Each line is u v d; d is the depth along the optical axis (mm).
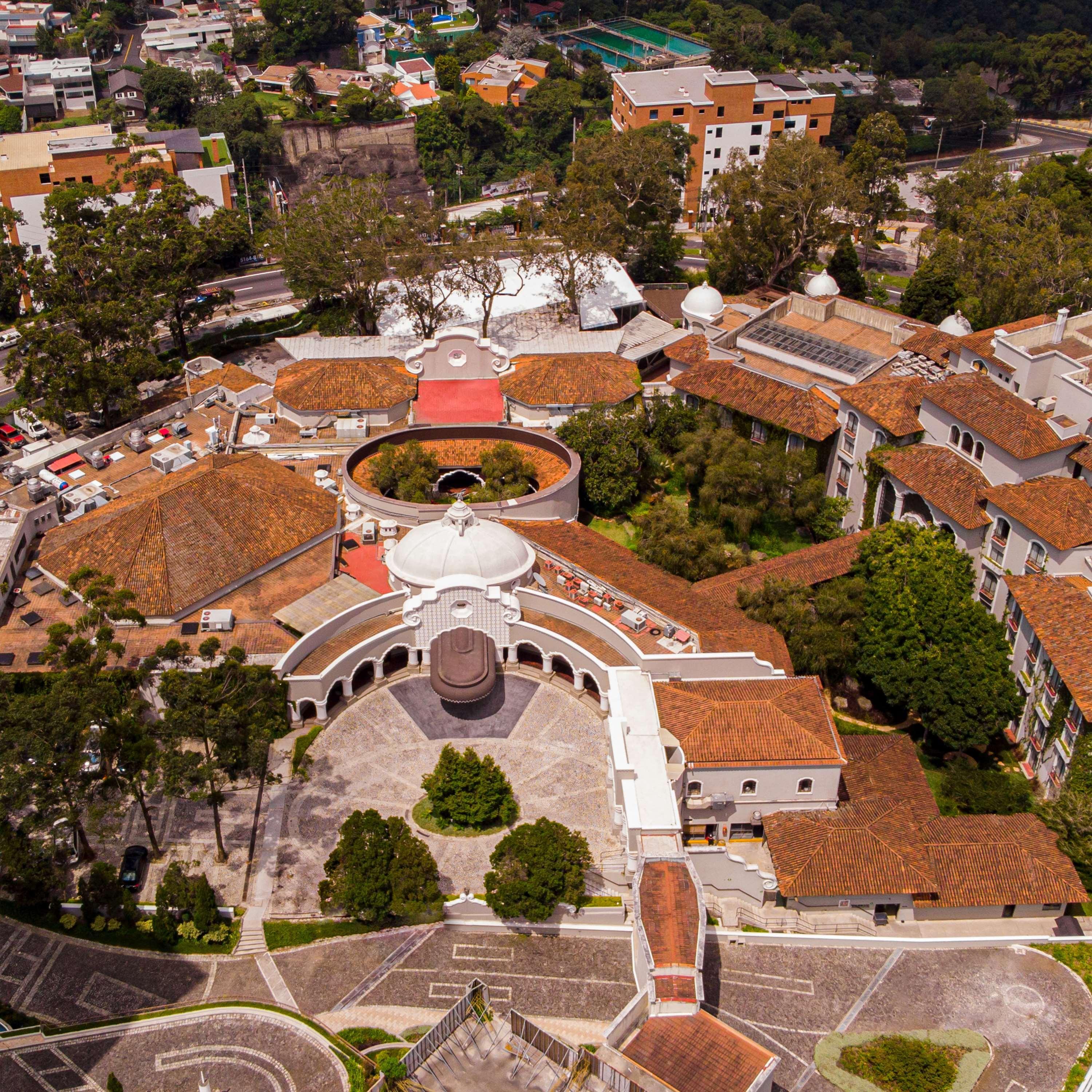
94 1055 65188
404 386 125188
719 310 144250
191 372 134375
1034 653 89688
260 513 101000
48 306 142125
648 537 105812
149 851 78625
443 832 80438
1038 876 75375
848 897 75250
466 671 89875
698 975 64500
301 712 89500
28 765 69688
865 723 94750
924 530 100062
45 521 106812
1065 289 146500
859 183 180125
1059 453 96875
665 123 195875
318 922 73875
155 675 86562
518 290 148250
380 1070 61094
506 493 107562
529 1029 62312
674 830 73312
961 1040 66062
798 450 114625
